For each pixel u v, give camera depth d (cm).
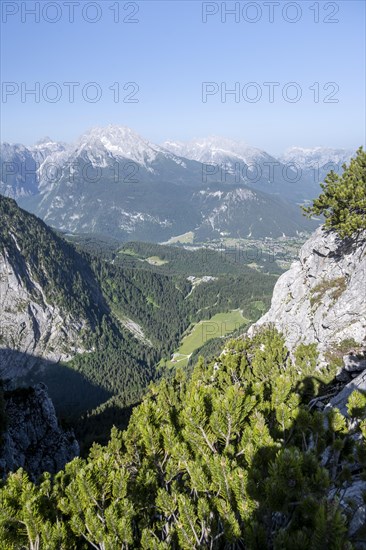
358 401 1298
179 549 1126
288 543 828
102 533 1006
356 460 1177
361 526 950
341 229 4766
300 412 1229
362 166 4878
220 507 1002
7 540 982
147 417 1484
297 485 910
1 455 4750
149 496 1255
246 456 1084
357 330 4806
